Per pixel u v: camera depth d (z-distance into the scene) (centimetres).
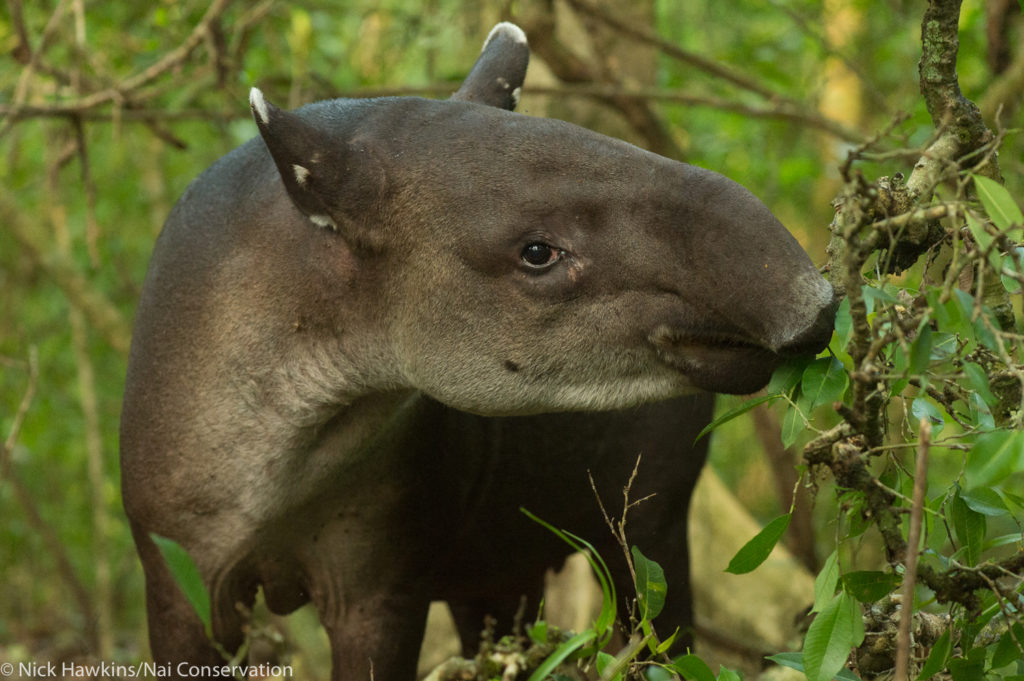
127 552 1509
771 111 1288
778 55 1571
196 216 733
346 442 716
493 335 660
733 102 1282
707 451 950
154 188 1561
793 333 588
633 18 1488
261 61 1334
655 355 644
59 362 1602
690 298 621
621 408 662
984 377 508
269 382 699
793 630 1127
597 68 1312
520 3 1274
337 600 761
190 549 720
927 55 611
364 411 714
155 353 722
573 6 1292
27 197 1575
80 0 1142
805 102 1523
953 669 577
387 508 741
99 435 1456
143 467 723
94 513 1491
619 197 634
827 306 588
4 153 1583
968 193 600
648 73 1505
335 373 694
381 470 731
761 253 602
